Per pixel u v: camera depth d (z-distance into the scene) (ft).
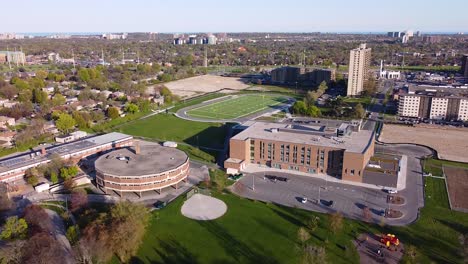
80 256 428.15
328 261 424.87
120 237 423.23
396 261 425.69
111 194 596.70
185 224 505.66
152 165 614.75
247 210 545.03
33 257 406.00
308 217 524.52
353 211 540.93
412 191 607.37
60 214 534.78
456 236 476.13
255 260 429.38
